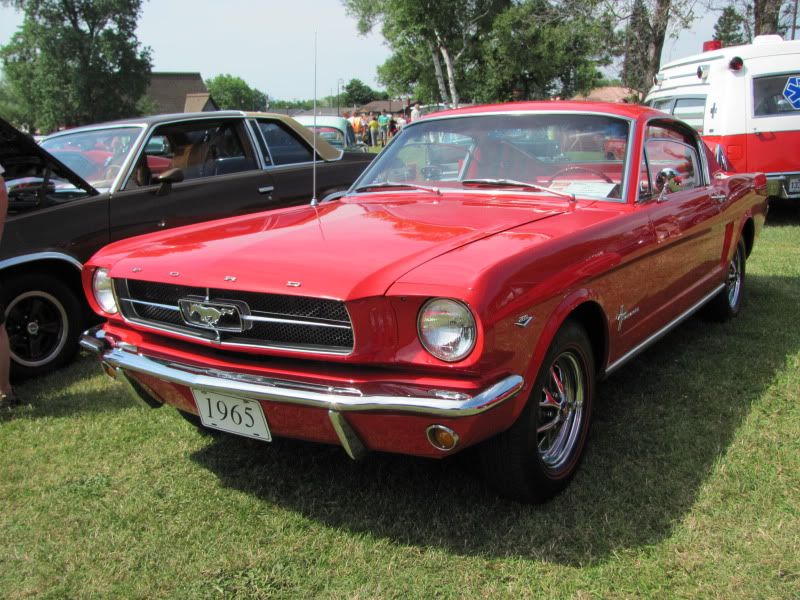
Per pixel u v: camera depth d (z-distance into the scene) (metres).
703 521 2.55
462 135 3.75
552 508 2.69
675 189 3.53
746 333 4.66
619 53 18.59
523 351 2.34
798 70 8.84
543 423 2.71
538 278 2.41
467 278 2.17
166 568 2.43
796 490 2.73
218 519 2.73
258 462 3.16
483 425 2.21
